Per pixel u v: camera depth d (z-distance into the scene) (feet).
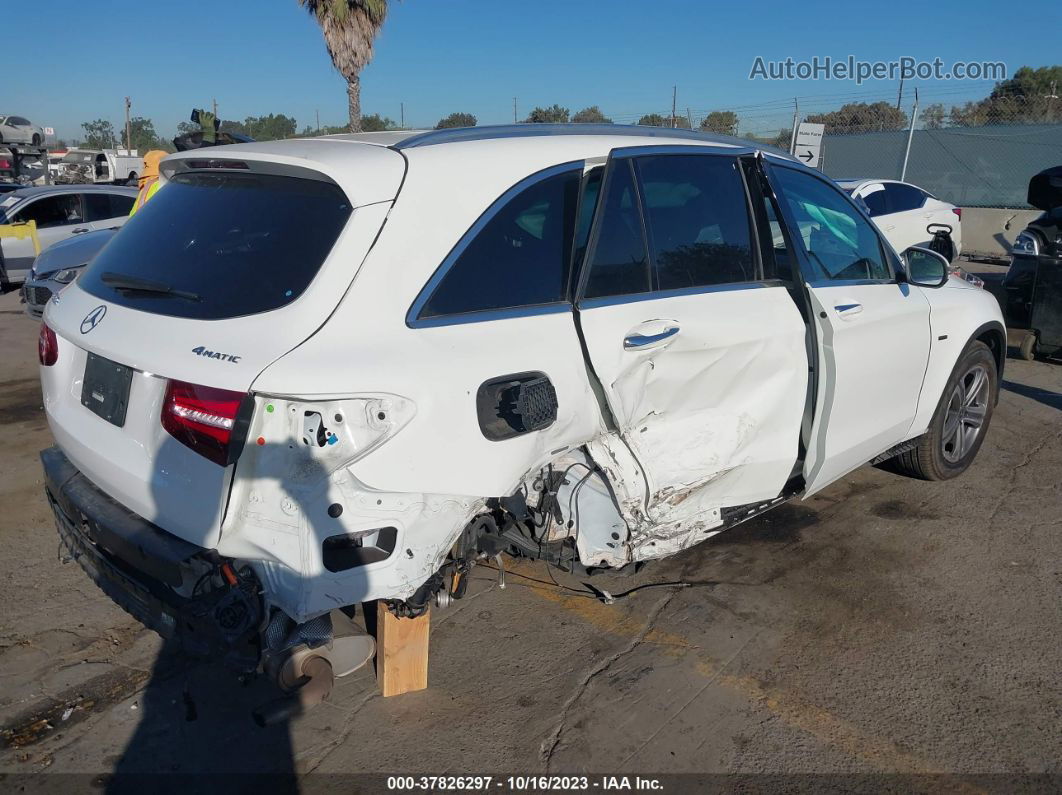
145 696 10.19
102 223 43.39
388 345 8.06
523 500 9.73
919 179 56.75
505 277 9.14
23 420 20.15
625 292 10.19
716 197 11.55
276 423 7.66
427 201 8.71
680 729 9.68
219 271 8.75
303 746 9.38
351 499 7.89
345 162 8.79
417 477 8.09
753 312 11.22
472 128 10.28
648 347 9.85
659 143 11.09
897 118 57.31
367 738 9.51
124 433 8.79
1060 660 10.98
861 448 13.60
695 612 12.09
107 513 8.94
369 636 9.09
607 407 9.79
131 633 11.46
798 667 10.83
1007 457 18.11
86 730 9.58
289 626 8.31
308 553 7.83
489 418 8.56
